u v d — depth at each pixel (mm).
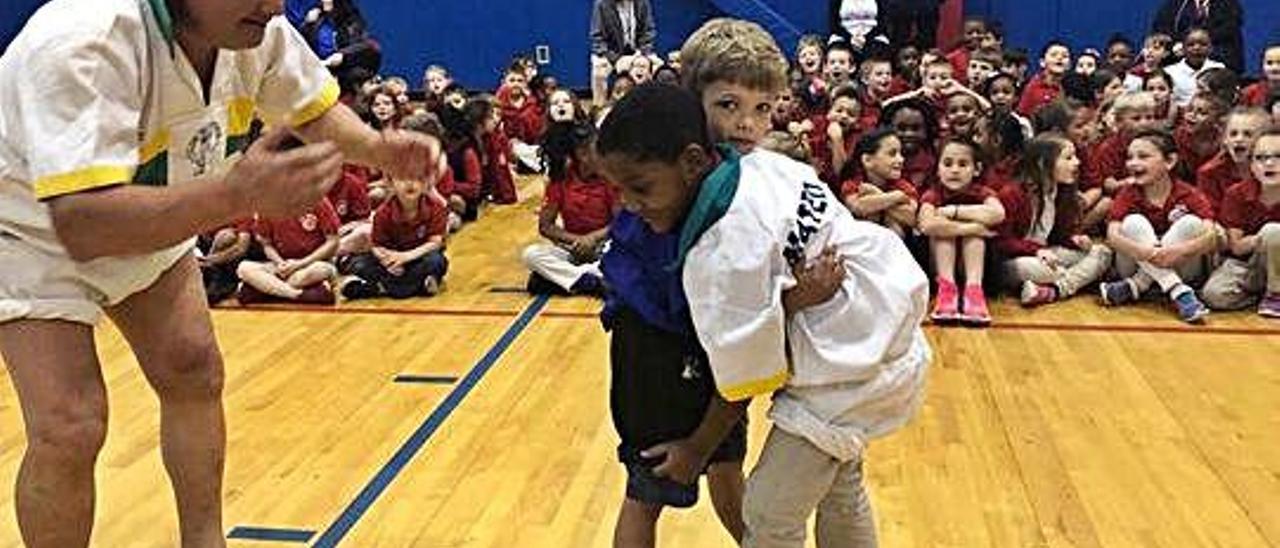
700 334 1919
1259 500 2949
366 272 4977
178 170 2061
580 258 5094
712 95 2076
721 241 1870
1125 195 4852
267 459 3242
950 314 4539
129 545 2750
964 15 10672
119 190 1796
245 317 4699
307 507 2938
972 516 2865
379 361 4125
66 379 2033
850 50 8609
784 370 1933
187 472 2295
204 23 1916
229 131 2189
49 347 2020
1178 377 3900
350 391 3809
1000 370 3988
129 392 3766
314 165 1785
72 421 2033
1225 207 4758
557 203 5195
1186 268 4758
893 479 3078
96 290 2043
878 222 4879
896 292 1990
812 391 2000
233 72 2111
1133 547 2707
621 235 2107
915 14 9773
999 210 4758
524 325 4566
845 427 1999
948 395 3730
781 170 1990
